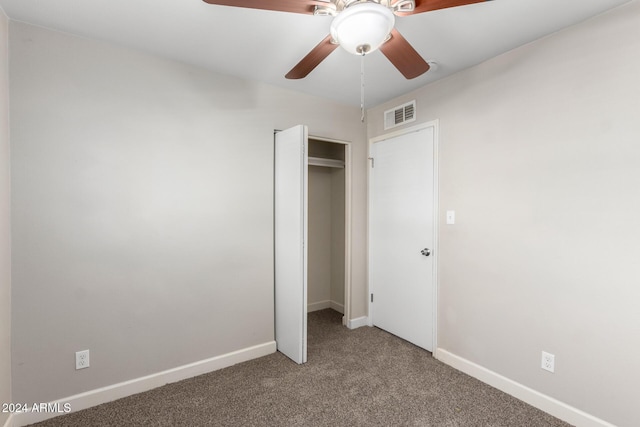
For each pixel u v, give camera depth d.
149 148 2.24
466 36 2.00
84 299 2.03
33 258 1.88
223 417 1.95
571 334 1.89
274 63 2.39
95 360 2.06
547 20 1.83
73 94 1.99
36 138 1.88
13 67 1.82
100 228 2.08
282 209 2.77
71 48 1.98
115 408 2.03
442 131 2.67
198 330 2.45
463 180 2.50
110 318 2.11
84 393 2.03
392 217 3.19
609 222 1.74
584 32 1.83
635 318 1.66
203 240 2.47
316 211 4.08
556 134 1.95
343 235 3.97
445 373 2.47
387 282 3.27
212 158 2.51
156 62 2.27
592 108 1.80
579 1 1.66
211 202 2.51
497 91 2.26
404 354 2.79
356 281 3.46
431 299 2.79
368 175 3.47
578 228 1.86
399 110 3.08
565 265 1.92
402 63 1.77
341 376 2.43
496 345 2.28
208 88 2.49
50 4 1.69
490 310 2.31
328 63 2.38
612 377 1.73
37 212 1.89
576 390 1.87
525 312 2.11
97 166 2.06
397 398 2.15
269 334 2.83
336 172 4.07
